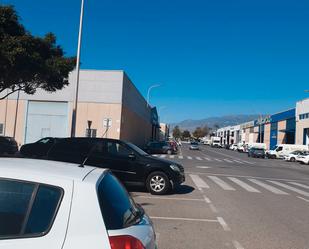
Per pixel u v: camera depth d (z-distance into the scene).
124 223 3.47
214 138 141.62
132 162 14.57
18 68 20.91
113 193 3.77
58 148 15.14
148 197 13.79
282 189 18.09
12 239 3.14
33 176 3.41
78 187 3.40
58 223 3.22
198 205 12.42
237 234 8.77
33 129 48.59
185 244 7.79
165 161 14.82
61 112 48.53
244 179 22.05
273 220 10.48
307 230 9.45
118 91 48.53
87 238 3.19
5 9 20.05
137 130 67.56
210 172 25.81
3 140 30.05
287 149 66.00
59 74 23.81
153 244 3.71
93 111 48.41
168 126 172.25
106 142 14.99
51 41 22.83
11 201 3.31
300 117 73.56
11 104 48.62
